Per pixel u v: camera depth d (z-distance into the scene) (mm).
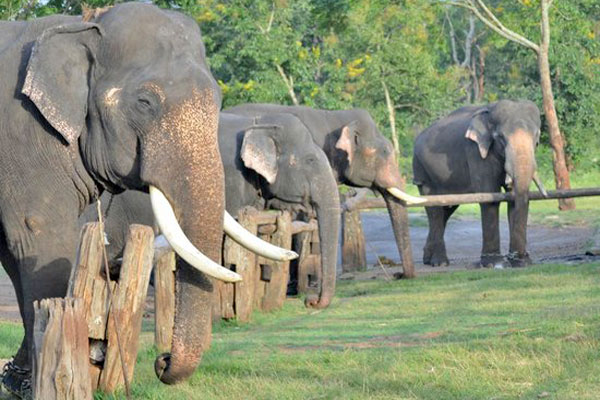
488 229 19984
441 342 8828
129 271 6965
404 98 48500
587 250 20562
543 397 6746
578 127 43812
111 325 6965
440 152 23078
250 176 15180
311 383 7578
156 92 6902
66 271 7242
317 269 15508
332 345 9180
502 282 14828
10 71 7391
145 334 11383
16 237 7293
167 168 6789
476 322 10516
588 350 7895
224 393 7387
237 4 41156
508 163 19891
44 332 6234
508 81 66750
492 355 7934
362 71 45875
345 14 37719
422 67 46688
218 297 11930
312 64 45031
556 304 11680
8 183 7285
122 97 6988
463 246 25891
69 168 7289
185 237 6539
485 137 20766
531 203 36781
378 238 27812
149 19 7191
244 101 40562
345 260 19562
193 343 6488
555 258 20406
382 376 7547
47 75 7051
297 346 9273
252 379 7723
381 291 15367
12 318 13281
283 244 13281
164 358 6590
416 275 17547
